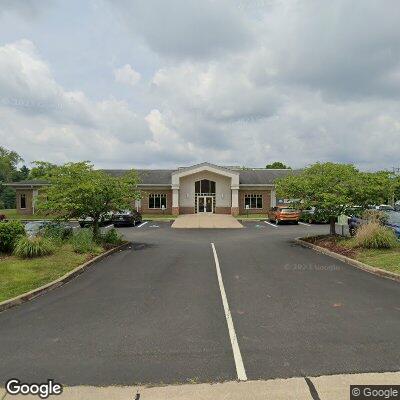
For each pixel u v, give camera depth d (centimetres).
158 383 425
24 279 915
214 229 2634
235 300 756
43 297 804
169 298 777
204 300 759
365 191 1534
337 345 519
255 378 431
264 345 523
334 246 1452
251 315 658
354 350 502
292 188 1714
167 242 1844
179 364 469
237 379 430
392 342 529
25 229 1366
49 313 688
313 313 665
